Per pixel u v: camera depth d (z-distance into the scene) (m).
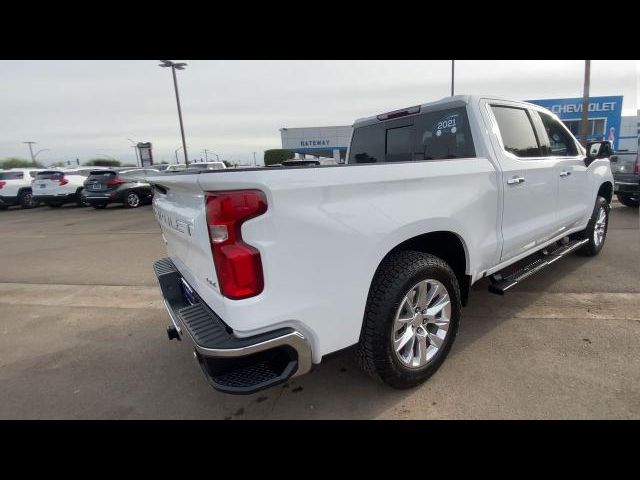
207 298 2.04
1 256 7.27
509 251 3.10
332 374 2.72
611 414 2.18
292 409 2.39
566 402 2.29
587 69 14.38
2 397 2.70
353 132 4.11
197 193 1.88
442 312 2.55
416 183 2.25
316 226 1.83
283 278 1.77
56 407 2.57
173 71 20.94
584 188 4.27
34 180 16.03
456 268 2.79
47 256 7.11
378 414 2.29
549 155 3.67
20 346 3.48
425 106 3.17
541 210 3.45
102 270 5.96
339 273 1.94
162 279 2.80
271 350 1.88
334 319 1.97
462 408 2.29
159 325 3.83
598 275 4.40
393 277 2.23
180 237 2.35
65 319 4.07
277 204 1.70
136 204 15.23
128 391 2.71
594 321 3.28
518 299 3.82
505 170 2.89
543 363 2.69
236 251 1.69
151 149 25.55
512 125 3.20
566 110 26.38
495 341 3.02
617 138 26.25
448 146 3.09
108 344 3.45
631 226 7.10
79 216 13.28
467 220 2.57
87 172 17.61
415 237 2.46
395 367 2.31
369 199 2.03
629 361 2.67
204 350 1.75
